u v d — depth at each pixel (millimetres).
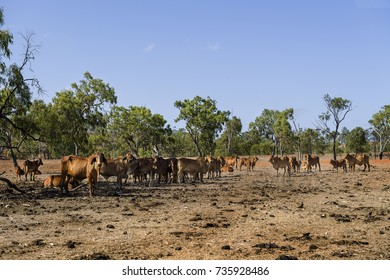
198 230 13477
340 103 80125
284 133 113375
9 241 11859
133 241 11867
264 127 135875
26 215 16578
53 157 94562
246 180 37969
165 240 11953
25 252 10648
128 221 15156
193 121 97250
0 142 51438
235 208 18609
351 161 51188
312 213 17109
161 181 35844
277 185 32281
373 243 11672
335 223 14805
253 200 21578
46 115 41875
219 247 11148
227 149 124250
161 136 96375
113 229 13617
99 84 62438
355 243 11586
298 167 51062
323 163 77875
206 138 100688
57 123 42938
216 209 18297
